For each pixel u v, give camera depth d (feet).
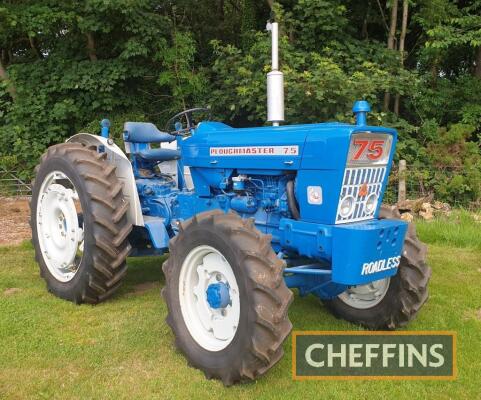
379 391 9.46
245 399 8.98
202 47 43.80
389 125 31.53
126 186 13.57
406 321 11.53
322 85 27.09
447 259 18.17
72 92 36.29
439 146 29.76
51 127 35.29
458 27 35.91
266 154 10.89
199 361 9.86
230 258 9.28
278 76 11.52
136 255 14.65
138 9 35.58
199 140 12.56
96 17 34.63
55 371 9.89
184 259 10.44
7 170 34.27
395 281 11.43
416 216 25.55
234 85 32.07
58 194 14.01
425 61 36.78
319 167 9.89
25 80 36.11
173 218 14.05
